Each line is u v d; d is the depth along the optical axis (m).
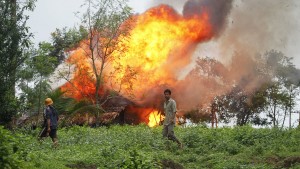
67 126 28.48
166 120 17.97
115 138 19.75
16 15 23.03
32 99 26.95
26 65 26.69
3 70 22.48
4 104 22.59
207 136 19.38
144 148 16.77
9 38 22.58
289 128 22.95
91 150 15.54
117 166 12.47
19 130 23.41
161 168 13.16
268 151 17.14
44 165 11.24
